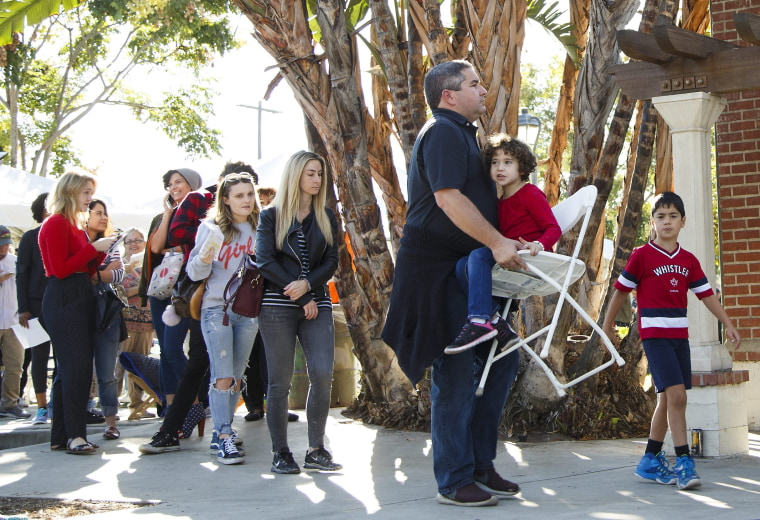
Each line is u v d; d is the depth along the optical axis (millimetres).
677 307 4820
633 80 5898
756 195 7215
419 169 4117
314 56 6766
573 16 7930
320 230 5262
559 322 6473
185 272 6156
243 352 5887
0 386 9477
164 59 27000
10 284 9195
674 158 5781
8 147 29688
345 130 6688
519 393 6500
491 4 6523
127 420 8266
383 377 7340
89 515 4215
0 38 7566
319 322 5285
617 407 6742
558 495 4379
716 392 5602
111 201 12711
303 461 5746
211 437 6809
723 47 5750
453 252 4094
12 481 5258
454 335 4039
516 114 6648
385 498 4426
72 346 6125
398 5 7480
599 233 8031
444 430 4109
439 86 4172
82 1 7621
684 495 4352
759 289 7195
